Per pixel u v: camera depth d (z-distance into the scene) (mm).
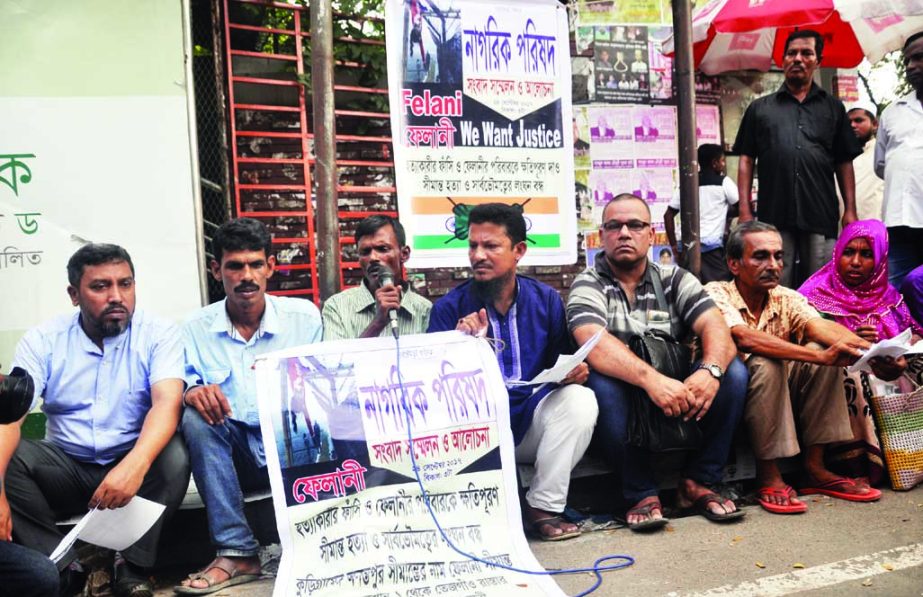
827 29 6797
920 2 5578
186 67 4359
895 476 4031
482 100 4316
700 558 3184
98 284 3078
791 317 4066
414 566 2898
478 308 3633
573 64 6848
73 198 4234
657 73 7125
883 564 3076
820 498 3963
